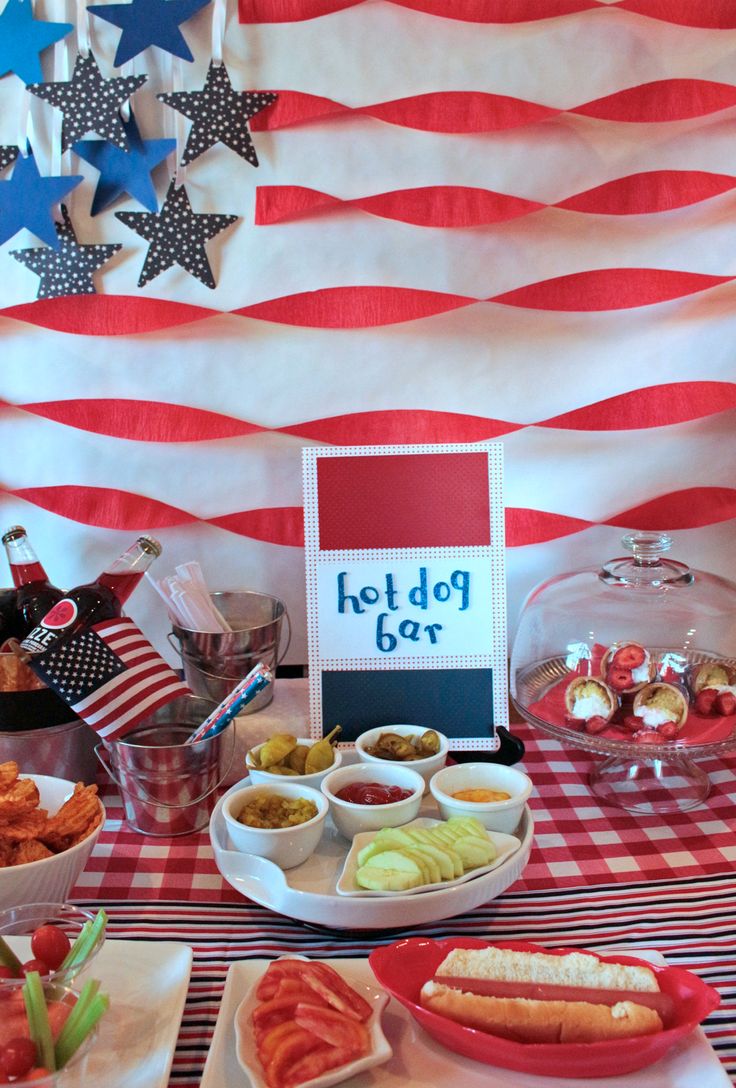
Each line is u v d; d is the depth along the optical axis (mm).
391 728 1121
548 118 1195
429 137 1203
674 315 1262
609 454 1309
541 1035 696
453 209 1214
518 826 980
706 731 1064
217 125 1178
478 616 1155
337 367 1263
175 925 895
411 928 888
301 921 891
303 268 1232
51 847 896
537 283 1243
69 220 1205
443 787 1008
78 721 1066
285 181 1210
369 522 1151
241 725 1138
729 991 803
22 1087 625
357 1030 712
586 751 1227
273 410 1273
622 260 1248
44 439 1277
